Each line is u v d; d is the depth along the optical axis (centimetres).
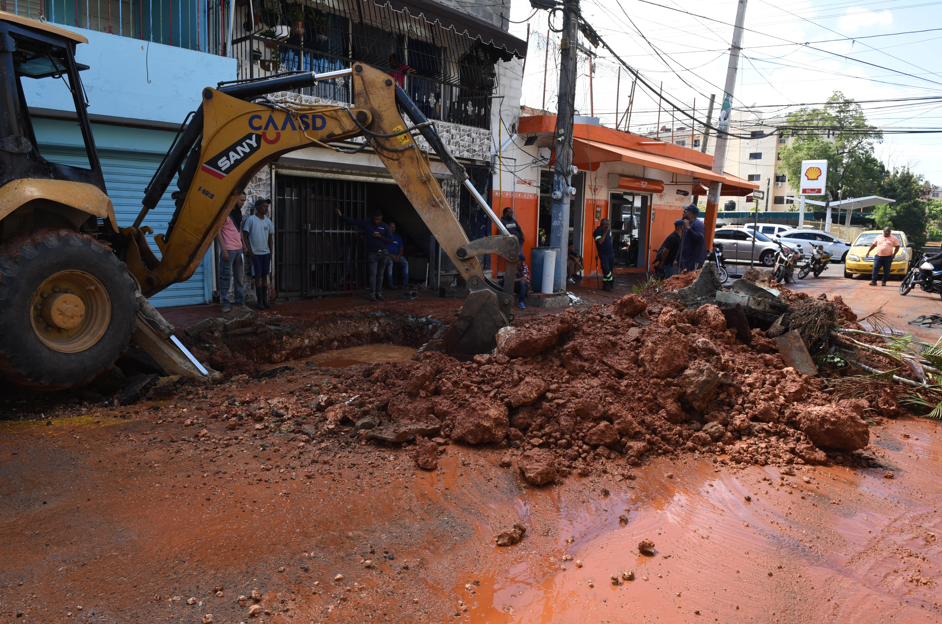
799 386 589
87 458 425
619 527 388
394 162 677
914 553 369
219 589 291
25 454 423
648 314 705
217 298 1048
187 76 958
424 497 405
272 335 836
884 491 457
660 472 472
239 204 975
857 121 4403
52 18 922
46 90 829
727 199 5312
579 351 574
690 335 646
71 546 317
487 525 379
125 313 550
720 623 296
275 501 380
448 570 328
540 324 602
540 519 392
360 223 1140
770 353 714
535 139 1569
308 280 1168
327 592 297
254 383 636
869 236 2166
